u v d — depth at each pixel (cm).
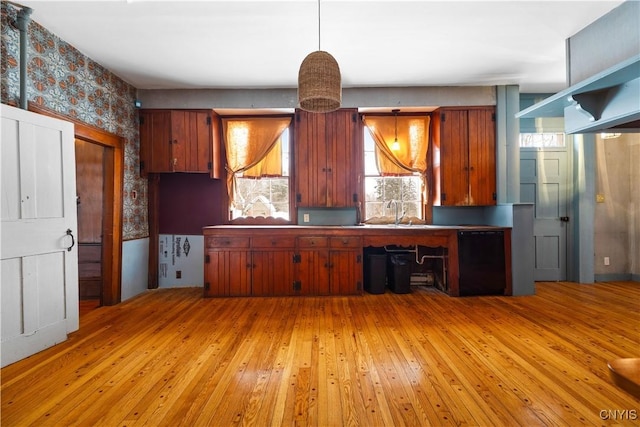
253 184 493
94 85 365
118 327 315
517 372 224
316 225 482
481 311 359
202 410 184
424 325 316
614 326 309
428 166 487
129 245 426
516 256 423
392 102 455
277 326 316
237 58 365
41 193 267
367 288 454
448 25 303
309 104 251
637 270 492
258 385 210
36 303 260
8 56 262
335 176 461
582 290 444
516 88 450
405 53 357
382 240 425
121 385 210
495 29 310
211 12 279
